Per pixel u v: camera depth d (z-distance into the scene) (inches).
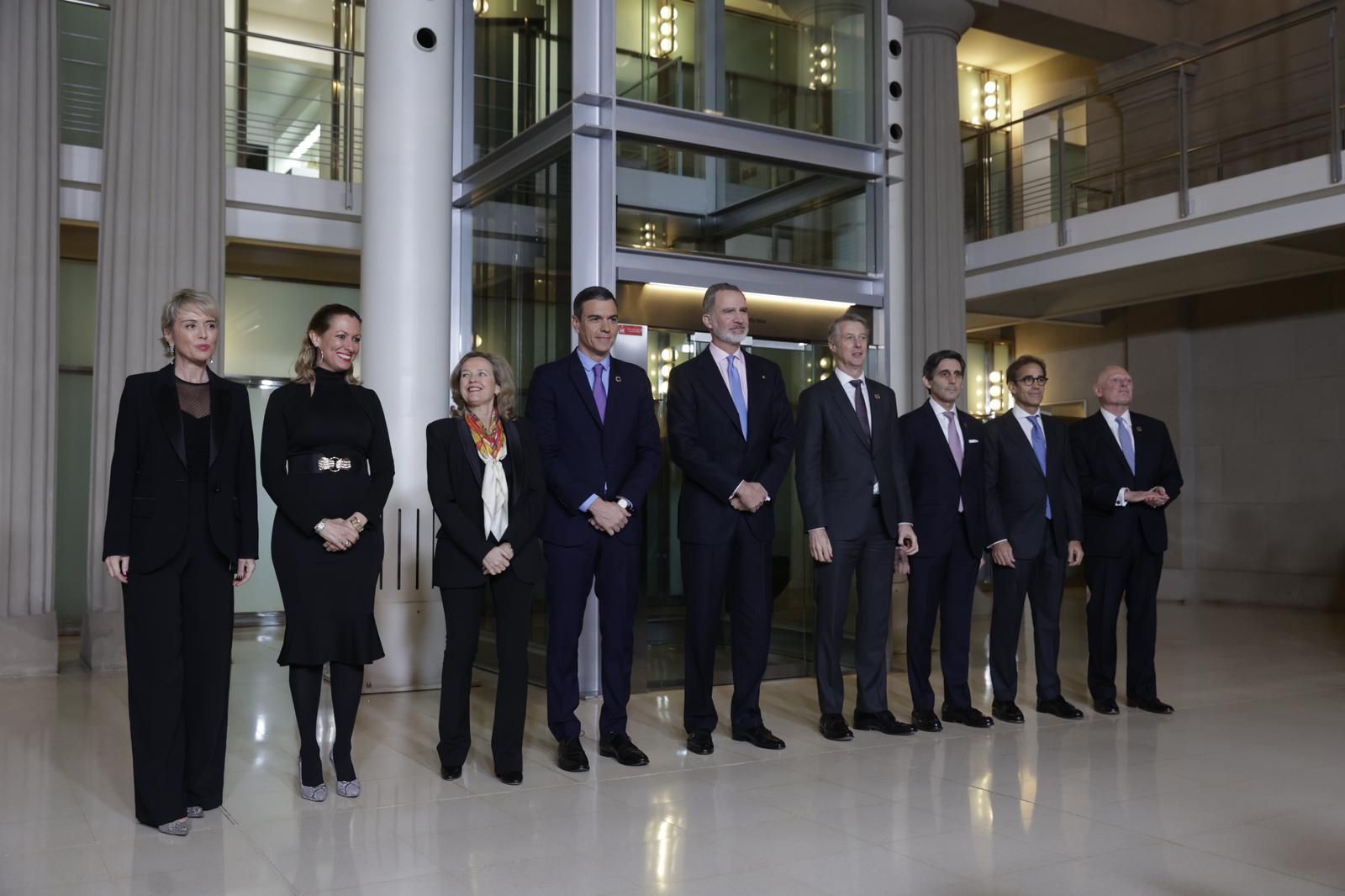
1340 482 399.2
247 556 131.3
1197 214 332.8
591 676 208.2
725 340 167.0
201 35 264.8
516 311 235.0
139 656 122.7
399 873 107.7
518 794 137.6
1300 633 320.2
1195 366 447.5
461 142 257.8
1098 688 197.0
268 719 189.2
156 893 102.7
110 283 251.1
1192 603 434.6
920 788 140.1
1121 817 127.0
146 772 121.7
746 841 117.7
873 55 241.4
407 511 219.6
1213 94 428.8
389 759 157.5
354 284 368.8
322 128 373.4
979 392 511.2
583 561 154.6
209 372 131.0
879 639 178.2
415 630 219.6
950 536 182.4
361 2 380.8
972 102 514.9
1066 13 417.7
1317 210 303.7
